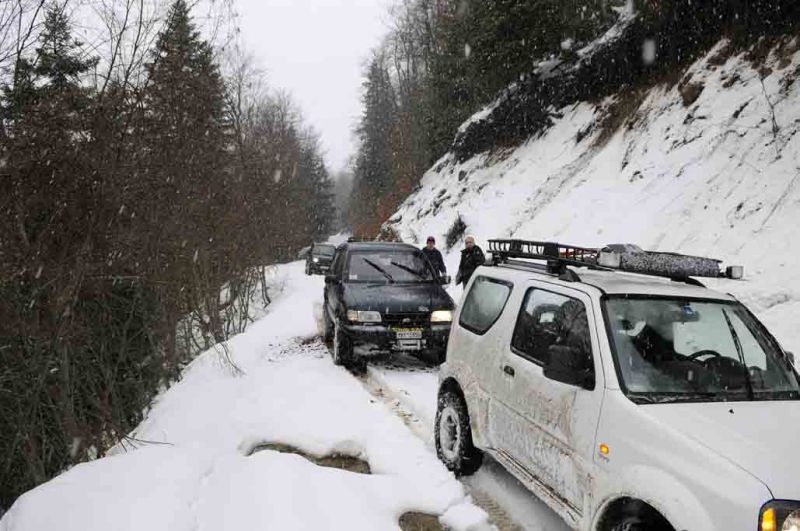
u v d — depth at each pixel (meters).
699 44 17.00
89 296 8.83
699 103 15.27
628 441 3.02
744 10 15.12
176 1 8.07
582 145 21.03
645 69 19.39
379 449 5.35
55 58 7.16
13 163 6.96
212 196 12.73
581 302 3.77
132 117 8.13
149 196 9.07
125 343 10.73
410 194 39.22
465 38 27.23
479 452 4.80
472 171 28.53
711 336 3.63
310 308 14.84
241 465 4.58
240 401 6.73
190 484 4.04
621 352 3.38
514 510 4.29
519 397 4.07
